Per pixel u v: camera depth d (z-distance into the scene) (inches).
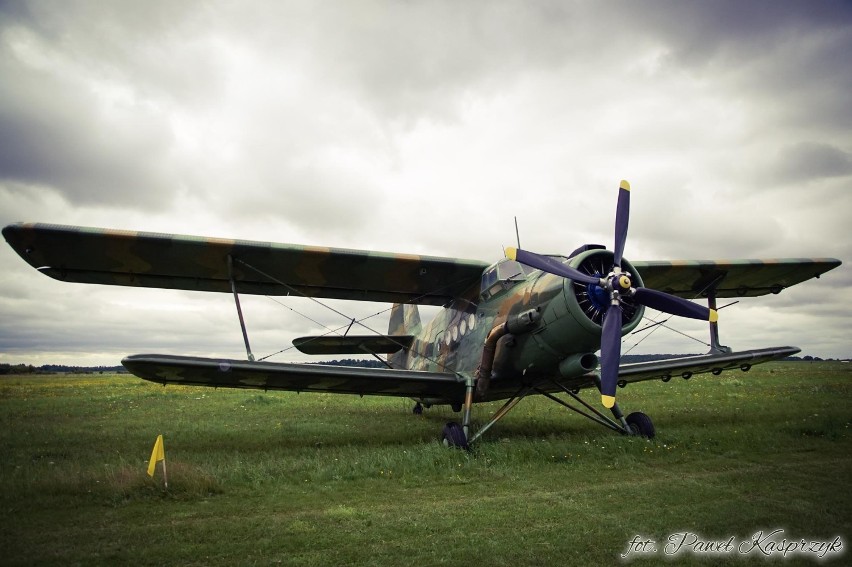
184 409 639.1
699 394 689.6
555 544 167.3
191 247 356.8
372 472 271.0
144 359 305.4
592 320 316.8
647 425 348.5
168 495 228.2
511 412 571.2
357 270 407.8
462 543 169.0
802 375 1113.4
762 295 523.5
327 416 569.0
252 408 655.8
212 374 335.0
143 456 324.5
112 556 159.8
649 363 405.7
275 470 274.5
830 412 450.0
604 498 221.3
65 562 155.4
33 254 351.6
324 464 289.6
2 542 172.7
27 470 275.6
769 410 486.3
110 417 556.7
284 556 158.9
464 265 408.5
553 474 267.7
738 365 429.7
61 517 201.0
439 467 281.9
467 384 356.2
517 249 320.5
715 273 461.7
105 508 213.3
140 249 354.3
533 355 338.0
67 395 863.7
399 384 366.9
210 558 157.9
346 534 178.5
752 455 301.7
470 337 413.4
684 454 305.1
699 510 201.5
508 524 188.2
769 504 207.9
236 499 226.8
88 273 383.2
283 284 412.5
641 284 328.8
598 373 389.1
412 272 415.5
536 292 338.6
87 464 299.6
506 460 298.0
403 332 595.2
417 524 188.4
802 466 273.3
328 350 554.9
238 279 410.0
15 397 823.1
